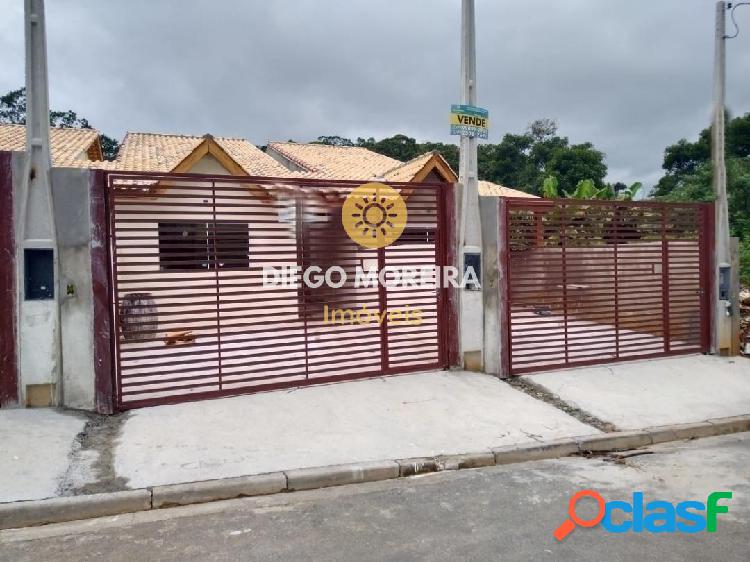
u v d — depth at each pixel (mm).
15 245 5895
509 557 3543
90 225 6008
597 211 8602
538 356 9031
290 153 21094
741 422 6762
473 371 7902
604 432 6188
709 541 3777
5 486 4387
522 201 8016
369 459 5219
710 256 9594
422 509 4340
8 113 29094
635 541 3773
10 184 5863
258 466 4957
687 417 6809
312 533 3922
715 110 9578
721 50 9445
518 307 8914
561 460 5629
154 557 3586
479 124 7832
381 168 18969
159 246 6191
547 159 33938
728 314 9648
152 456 5062
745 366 9031
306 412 6219
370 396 6770
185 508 4398
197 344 6367
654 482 4930
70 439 5312
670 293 9727
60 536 3910
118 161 15078
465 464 5344
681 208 9344
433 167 15586
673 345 9430
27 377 5941
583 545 3715
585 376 8109
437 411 6492
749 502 4453
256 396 6594
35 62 5887
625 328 9055
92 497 4285
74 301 6008
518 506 4391
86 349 6039
